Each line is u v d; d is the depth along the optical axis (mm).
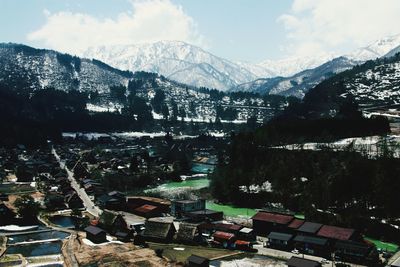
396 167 129000
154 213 134000
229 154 194500
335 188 133500
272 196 150125
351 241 90688
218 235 99938
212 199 163750
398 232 109500
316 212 125625
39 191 165250
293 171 154625
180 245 100250
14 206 132375
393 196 122000
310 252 92938
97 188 168125
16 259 87938
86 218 125500
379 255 92688
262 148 179000
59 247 97125
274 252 93812
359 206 126625
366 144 171875
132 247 96438
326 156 152625
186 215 128250
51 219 125188
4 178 195625
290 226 104375
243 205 152500
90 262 85500
